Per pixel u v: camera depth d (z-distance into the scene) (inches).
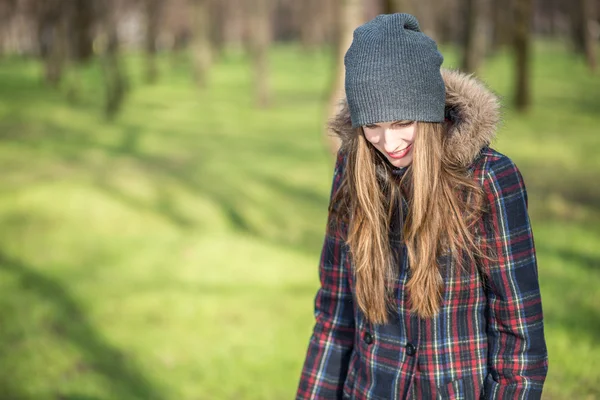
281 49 2399.1
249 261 261.0
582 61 1320.1
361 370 63.0
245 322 202.1
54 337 196.5
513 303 55.7
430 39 56.3
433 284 56.0
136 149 564.7
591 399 127.7
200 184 414.3
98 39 772.6
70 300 225.5
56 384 167.6
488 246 55.7
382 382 60.9
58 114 774.5
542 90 911.7
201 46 1093.8
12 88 1031.6
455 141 54.8
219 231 311.4
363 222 59.2
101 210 335.0
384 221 59.7
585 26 1153.4
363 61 55.3
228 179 430.6
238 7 1670.8
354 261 61.3
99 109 826.8
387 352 60.9
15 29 1939.0
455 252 55.4
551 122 631.8
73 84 895.7
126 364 178.4
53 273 253.9
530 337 56.0
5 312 215.3
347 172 60.2
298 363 174.9
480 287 57.5
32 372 174.4
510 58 1347.2
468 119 54.4
